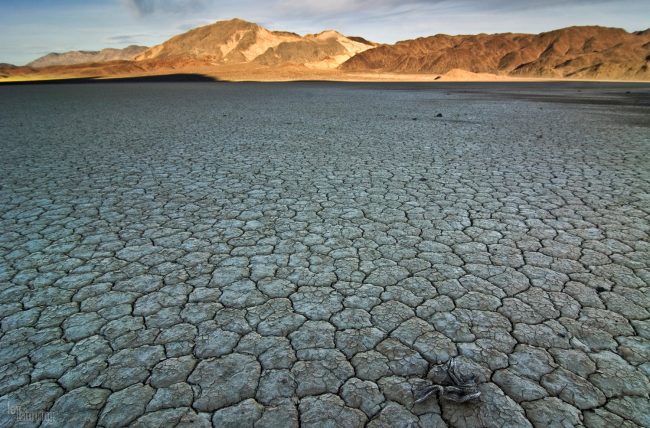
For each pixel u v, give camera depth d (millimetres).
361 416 2029
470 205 5164
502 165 7219
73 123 13109
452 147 8938
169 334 2668
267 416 2029
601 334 2656
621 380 2262
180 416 2027
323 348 2537
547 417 2021
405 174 6652
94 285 3277
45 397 2137
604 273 3430
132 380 2264
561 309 2930
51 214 4840
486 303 3020
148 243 4074
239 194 5648
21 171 6773
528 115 15711
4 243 4039
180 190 5824
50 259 3719
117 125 12602
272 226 4527
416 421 1997
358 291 3201
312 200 5398
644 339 2604
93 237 4207
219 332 2693
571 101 23406
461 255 3799
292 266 3609
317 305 3010
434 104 21109
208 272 3502
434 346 2551
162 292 3182
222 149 8750
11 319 2818
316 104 20969
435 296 3121
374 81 60562
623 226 4418
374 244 4051
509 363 2396
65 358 2436
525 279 3352
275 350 2518
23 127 12133
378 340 2613
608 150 8492
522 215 4797
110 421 1994
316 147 9000
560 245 3977
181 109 18047
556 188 5824
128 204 5215
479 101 23375
